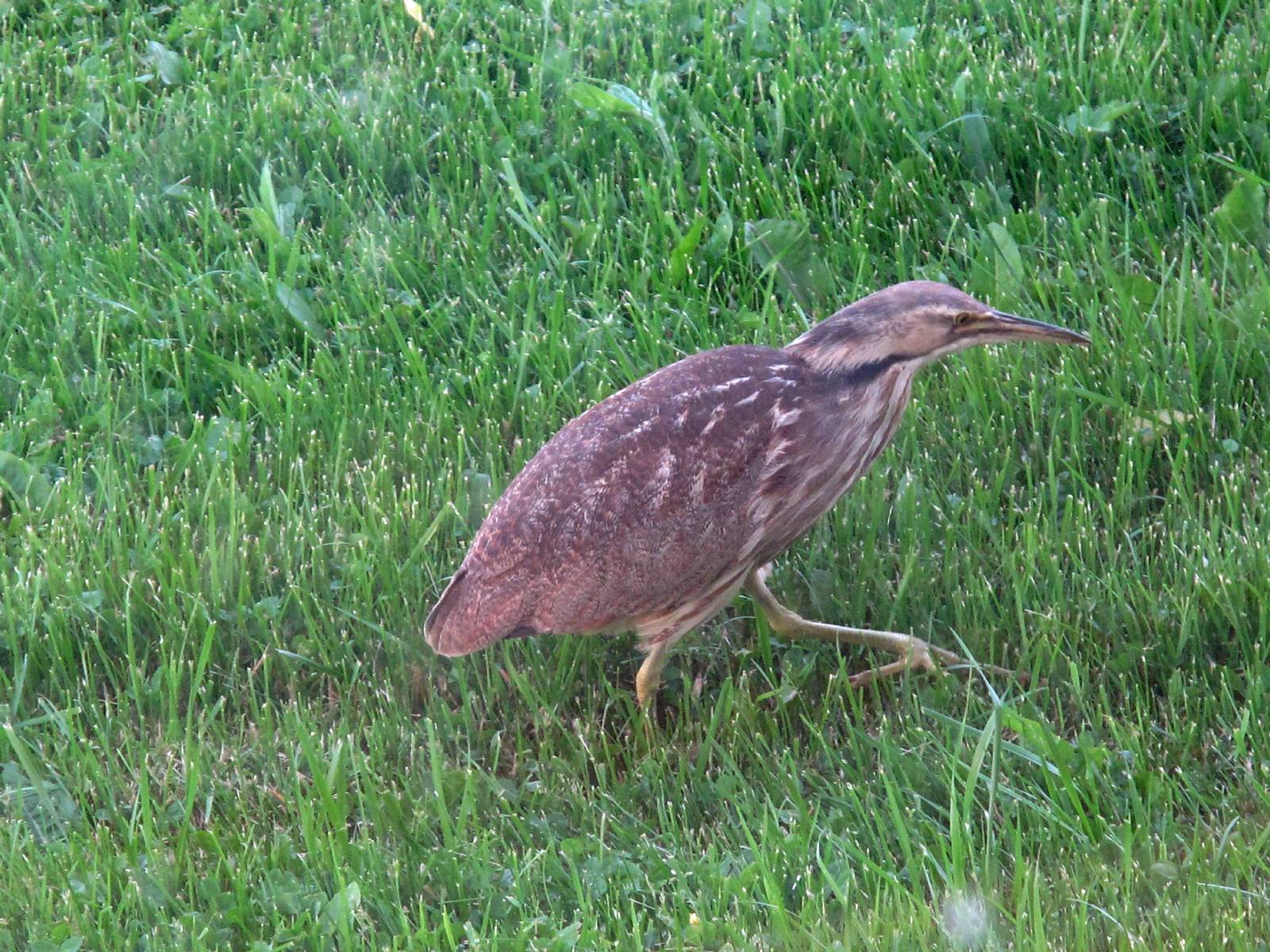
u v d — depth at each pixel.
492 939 7.14
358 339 11.09
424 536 9.46
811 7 13.96
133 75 13.80
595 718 8.96
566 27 14.09
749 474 8.14
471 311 11.41
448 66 13.77
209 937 7.38
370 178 12.59
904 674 8.80
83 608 9.27
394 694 9.05
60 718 8.60
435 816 8.22
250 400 10.77
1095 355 10.44
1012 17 13.71
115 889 7.77
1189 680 8.65
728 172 12.26
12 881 7.65
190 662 8.98
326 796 7.95
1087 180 11.72
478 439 10.44
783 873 7.56
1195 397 9.95
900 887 7.27
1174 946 7.09
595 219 12.05
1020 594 8.88
